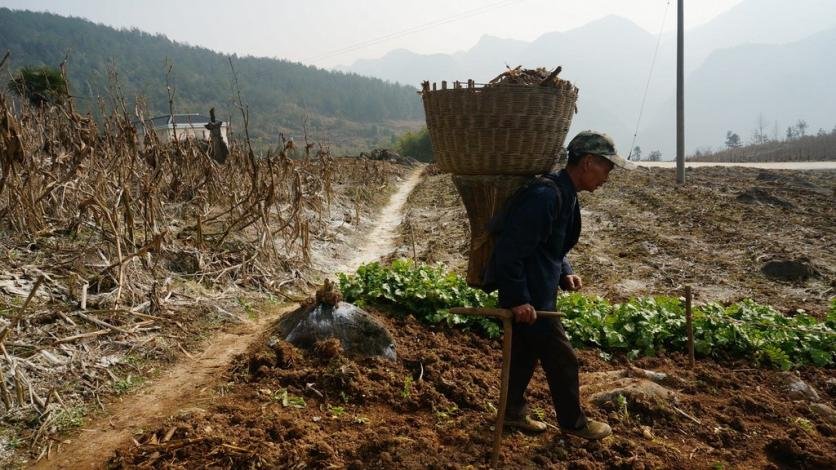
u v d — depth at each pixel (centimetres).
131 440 367
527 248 331
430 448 366
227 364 488
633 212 1406
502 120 334
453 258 1028
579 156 343
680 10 1923
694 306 649
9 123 589
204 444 359
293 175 912
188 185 981
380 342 509
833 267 892
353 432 387
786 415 446
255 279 734
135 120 925
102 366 452
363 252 1098
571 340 580
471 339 576
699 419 428
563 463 358
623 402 429
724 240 1079
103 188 742
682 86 1945
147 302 570
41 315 491
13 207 639
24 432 368
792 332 592
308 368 466
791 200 1528
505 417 392
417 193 2016
